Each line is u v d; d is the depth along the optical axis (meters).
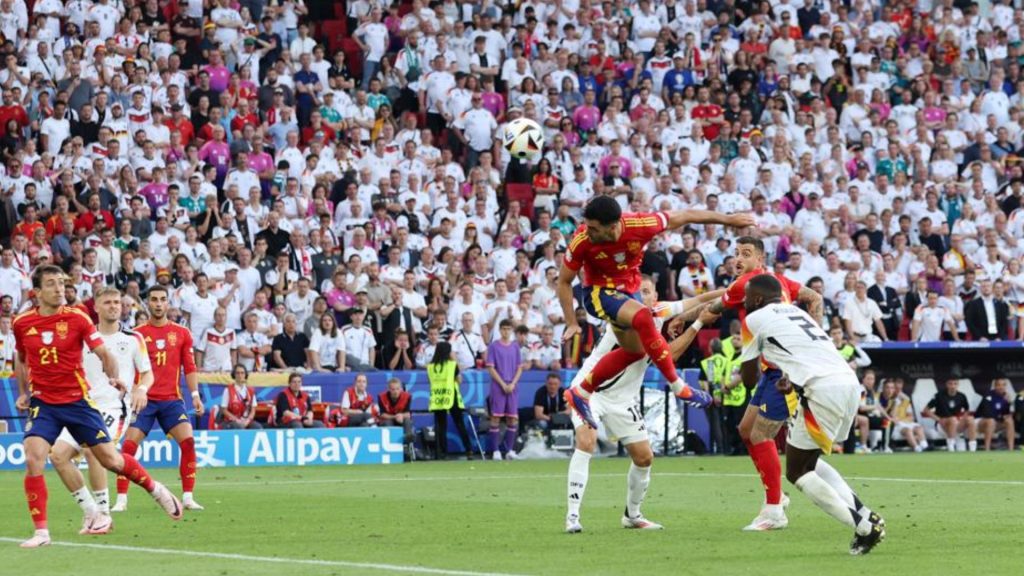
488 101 97.06
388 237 85.69
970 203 97.75
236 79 90.12
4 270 74.94
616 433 36.88
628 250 35.22
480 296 83.56
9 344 72.44
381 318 80.56
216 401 73.62
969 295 91.38
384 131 91.62
